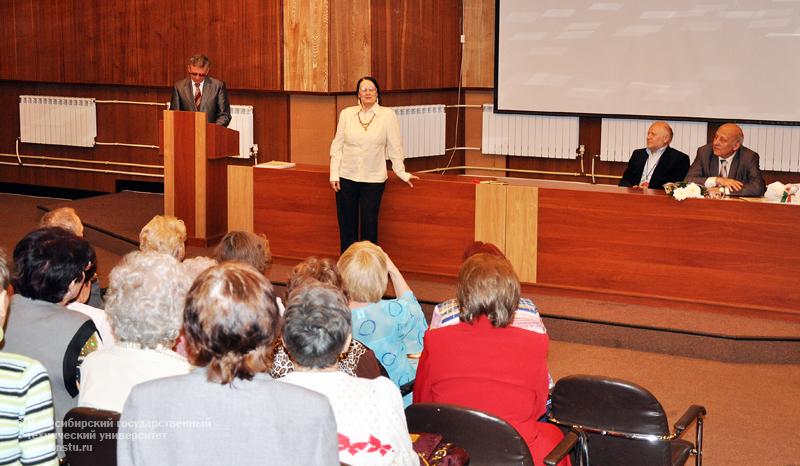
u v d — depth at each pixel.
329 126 8.72
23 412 1.97
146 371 2.29
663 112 8.91
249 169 6.96
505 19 9.44
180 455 1.73
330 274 3.45
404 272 6.52
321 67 8.60
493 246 3.98
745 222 5.50
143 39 9.61
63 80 10.12
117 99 10.00
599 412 2.98
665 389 4.88
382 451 2.07
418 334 3.69
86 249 2.87
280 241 6.96
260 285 1.81
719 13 8.55
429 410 2.64
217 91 7.70
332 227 6.79
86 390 2.28
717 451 4.09
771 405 4.66
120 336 2.34
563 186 6.00
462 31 9.80
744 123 8.60
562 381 2.99
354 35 8.74
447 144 9.92
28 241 2.80
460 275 3.02
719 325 5.44
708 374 5.12
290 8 8.70
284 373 2.81
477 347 2.92
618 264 5.86
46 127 10.27
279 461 1.72
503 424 2.57
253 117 9.21
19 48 10.27
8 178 10.66
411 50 9.28
